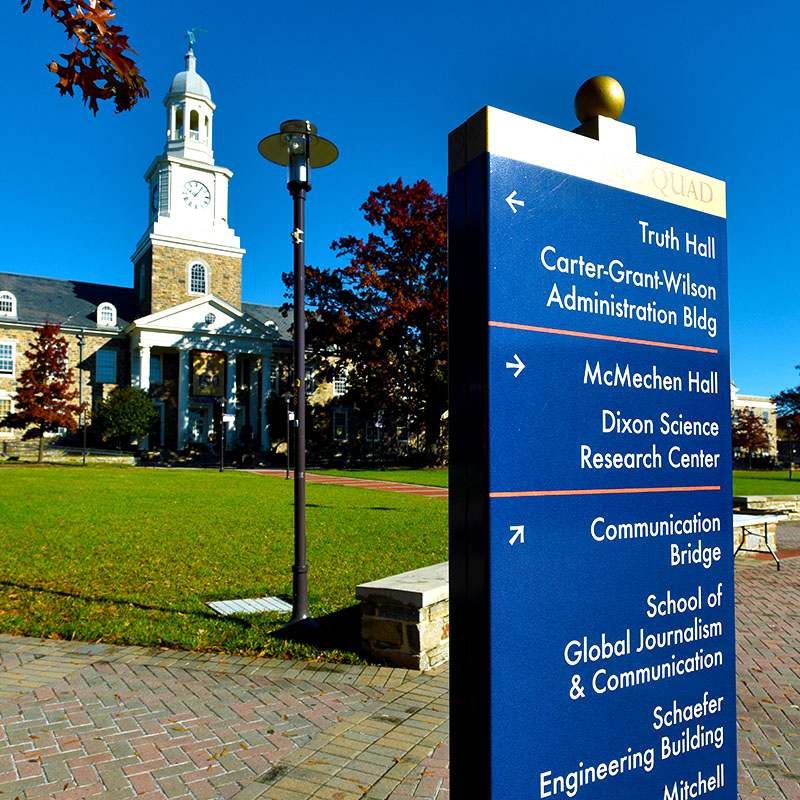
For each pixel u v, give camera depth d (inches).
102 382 1851.6
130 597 294.4
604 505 82.8
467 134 78.5
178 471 1267.2
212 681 198.5
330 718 172.4
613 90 87.6
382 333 1492.4
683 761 88.6
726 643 94.7
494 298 74.6
